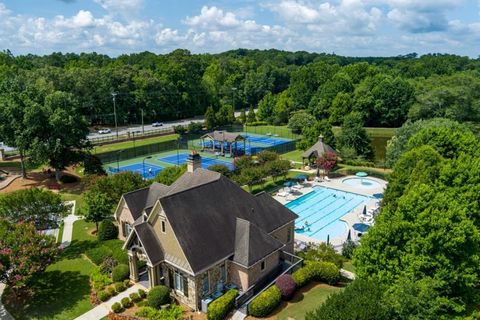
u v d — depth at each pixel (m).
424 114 89.19
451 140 46.31
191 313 27.95
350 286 23.28
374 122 125.44
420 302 21.41
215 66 185.62
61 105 60.94
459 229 23.97
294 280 30.02
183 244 28.12
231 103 170.62
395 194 40.75
